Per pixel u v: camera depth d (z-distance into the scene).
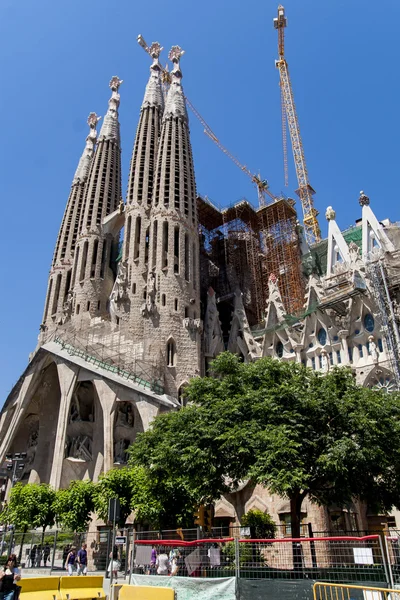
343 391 29.61
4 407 72.12
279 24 124.12
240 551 17.89
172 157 76.75
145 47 107.44
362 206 65.81
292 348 61.62
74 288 83.69
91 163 105.31
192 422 29.98
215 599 15.96
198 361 63.16
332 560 16.86
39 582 17.52
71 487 44.19
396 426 27.48
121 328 69.19
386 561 14.88
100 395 57.94
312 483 27.25
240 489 42.91
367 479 26.88
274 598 15.12
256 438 25.92
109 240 89.12
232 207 88.12
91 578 18.55
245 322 71.19
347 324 55.47
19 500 44.78
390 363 49.09
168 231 70.44
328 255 69.44
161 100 94.44
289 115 122.44
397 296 52.62
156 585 17.50
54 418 68.56
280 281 81.31
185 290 67.25
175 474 30.81
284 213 85.31
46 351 66.94
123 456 56.66
